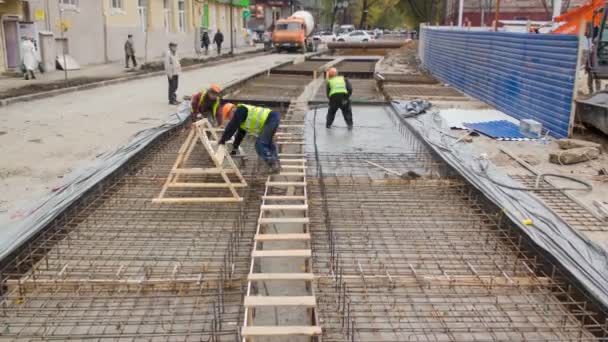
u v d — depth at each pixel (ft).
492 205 18.52
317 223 17.85
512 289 13.83
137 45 90.07
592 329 12.37
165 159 25.12
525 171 22.43
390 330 11.86
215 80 58.80
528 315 12.71
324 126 33.47
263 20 201.36
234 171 20.21
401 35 159.94
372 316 12.50
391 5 196.44
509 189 19.85
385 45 111.24
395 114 37.19
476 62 42.83
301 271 14.90
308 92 46.21
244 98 41.83
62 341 11.44
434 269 14.73
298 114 36.70
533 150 25.73
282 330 10.77
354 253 15.70
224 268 14.08
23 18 61.05
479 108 38.42
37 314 12.51
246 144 28.04
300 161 23.49
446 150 25.39
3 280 13.73
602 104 26.81
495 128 30.32
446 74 54.24
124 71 67.00
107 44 80.33
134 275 14.06
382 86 50.21
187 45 111.14
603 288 12.89
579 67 26.35
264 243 16.40
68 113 36.37
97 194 19.93
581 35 25.91
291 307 13.01
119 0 84.58
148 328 12.03
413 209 19.17
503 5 110.73
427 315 12.57
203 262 14.92
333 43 112.16
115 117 34.91
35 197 18.94
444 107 38.75
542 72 29.96
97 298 13.14
